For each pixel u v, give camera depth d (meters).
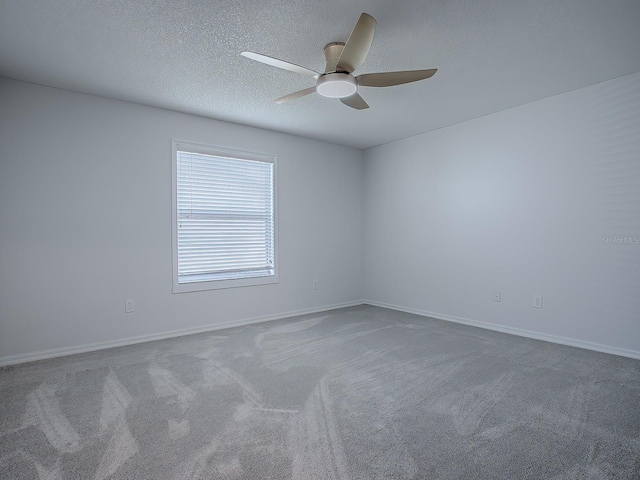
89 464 1.58
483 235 3.92
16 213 2.88
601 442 1.73
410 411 2.05
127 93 3.18
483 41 2.35
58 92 3.05
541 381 2.45
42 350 2.97
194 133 3.78
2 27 2.15
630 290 2.92
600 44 2.39
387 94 3.25
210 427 1.88
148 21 2.11
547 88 3.15
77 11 2.01
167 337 3.59
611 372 2.60
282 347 3.25
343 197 5.16
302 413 2.03
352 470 1.54
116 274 3.32
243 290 4.14
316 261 4.84
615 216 2.99
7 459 1.62
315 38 2.29
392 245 4.98
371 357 2.96
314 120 3.99
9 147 2.85
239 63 2.62
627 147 2.91
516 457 1.62
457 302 4.20
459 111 3.73
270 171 4.41
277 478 1.49
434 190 4.42
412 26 2.17
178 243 3.71
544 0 1.93
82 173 3.16
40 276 2.97
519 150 3.59
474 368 2.71
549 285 3.39
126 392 2.31
